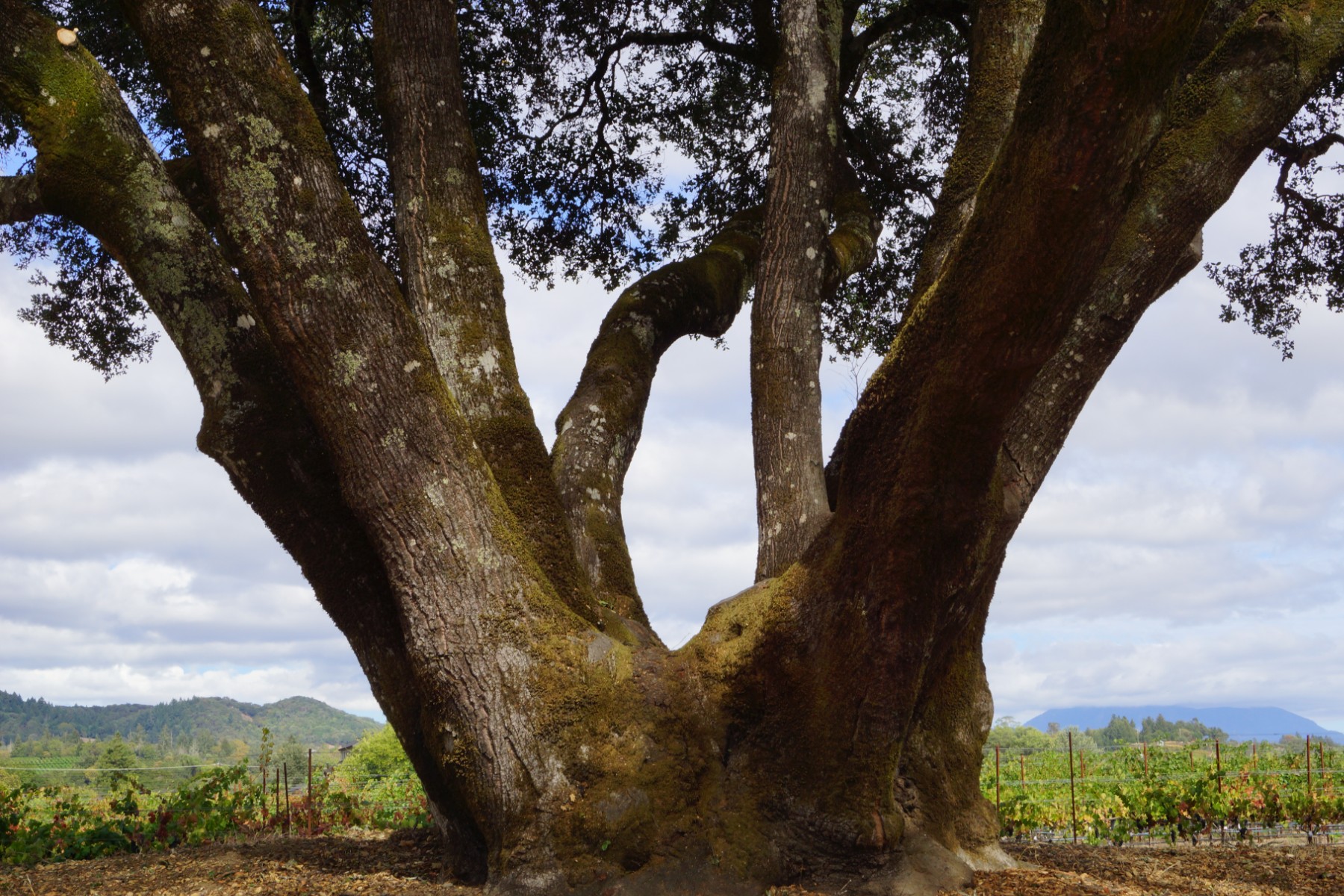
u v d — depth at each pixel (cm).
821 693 460
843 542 451
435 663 457
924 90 1037
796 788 466
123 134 515
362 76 891
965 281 378
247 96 455
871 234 835
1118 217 346
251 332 513
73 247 922
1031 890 456
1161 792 855
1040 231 346
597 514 623
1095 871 585
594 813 443
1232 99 487
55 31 514
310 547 505
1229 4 673
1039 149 334
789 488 573
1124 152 326
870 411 430
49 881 543
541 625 470
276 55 471
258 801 916
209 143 455
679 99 1026
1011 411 401
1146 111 320
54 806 797
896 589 437
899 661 447
